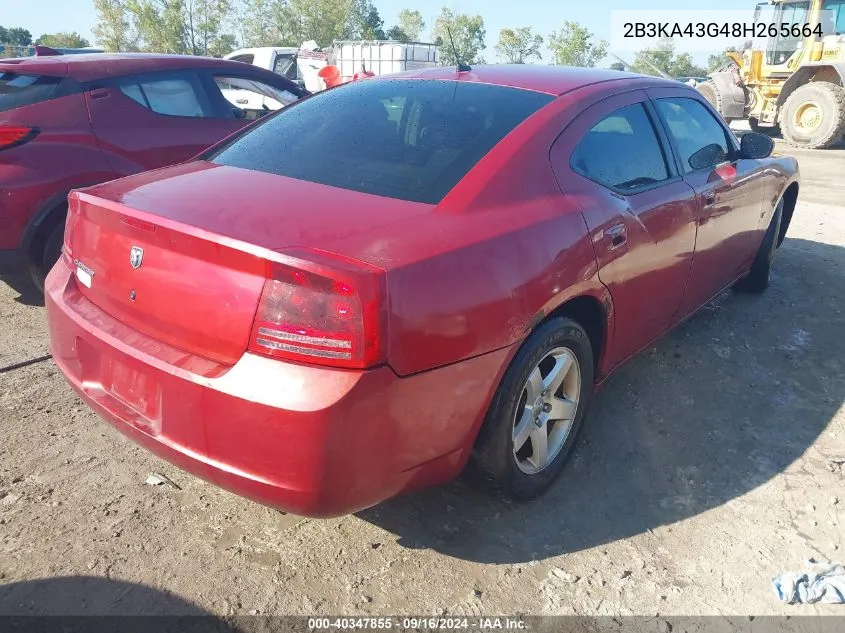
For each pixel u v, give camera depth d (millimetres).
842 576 2414
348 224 2141
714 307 4809
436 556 2467
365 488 2031
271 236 2000
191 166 2834
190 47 50781
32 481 2754
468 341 2158
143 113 4906
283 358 1909
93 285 2414
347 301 1873
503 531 2604
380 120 2867
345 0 56781
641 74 3633
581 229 2629
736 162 4117
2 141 4207
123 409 2250
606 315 2875
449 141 2664
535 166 2617
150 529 2531
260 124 3219
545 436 2713
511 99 2912
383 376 1937
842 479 2971
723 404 3551
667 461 3068
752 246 4492
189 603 2221
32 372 3654
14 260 4332
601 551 2525
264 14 55438
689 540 2594
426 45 19516
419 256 2055
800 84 15109
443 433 2186
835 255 6137
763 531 2652
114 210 2244
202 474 2078
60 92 4539
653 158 3297
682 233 3352
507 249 2311
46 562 2348
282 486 1956
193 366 2027
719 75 16766
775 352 4148
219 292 1995
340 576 2359
